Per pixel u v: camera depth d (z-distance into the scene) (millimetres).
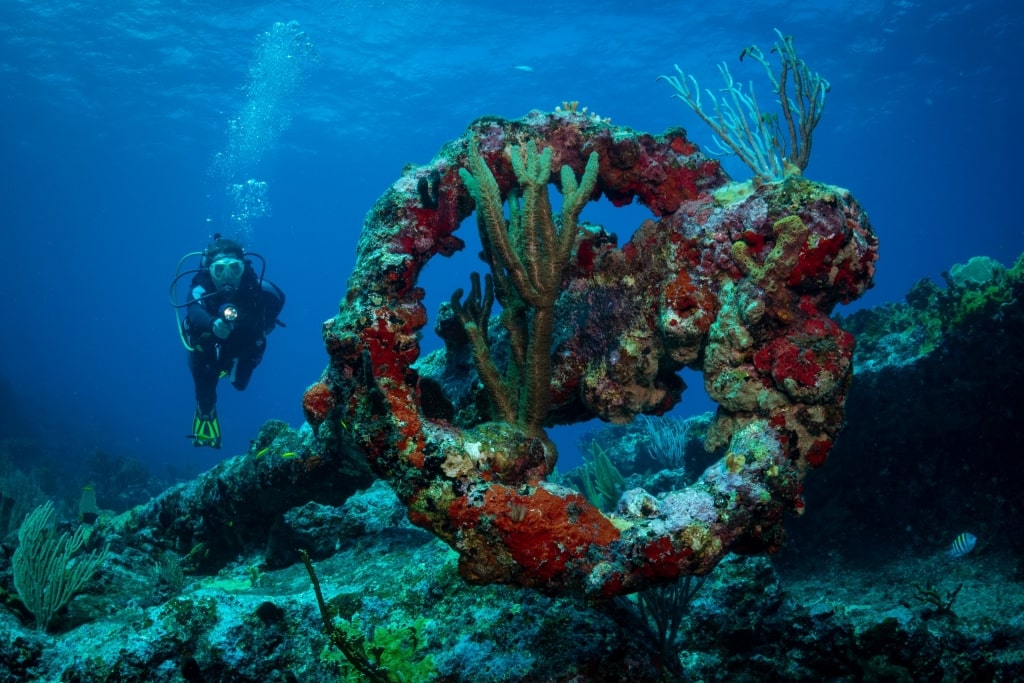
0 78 40094
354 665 2930
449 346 4137
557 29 33969
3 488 14117
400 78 40438
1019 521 6625
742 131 3369
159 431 51875
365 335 2857
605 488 8008
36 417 36438
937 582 6371
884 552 7137
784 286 2803
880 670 3945
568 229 2855
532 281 2879
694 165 3414
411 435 2715
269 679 3533
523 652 3270
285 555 5293
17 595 4480
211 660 3531
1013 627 4957
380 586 3936
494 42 35594
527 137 3453
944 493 7066
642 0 30969
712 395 2936
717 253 2994
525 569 2527
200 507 5754
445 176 3412
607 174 3480
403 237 3197
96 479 19281
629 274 3328
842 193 2963
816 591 6801
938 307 7375
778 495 2547
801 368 2730
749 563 4430
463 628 3488
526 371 3066
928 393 7141
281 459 5074
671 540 2391
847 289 2900
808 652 4160
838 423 2779
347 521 5430
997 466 6871
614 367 3219
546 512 2535
